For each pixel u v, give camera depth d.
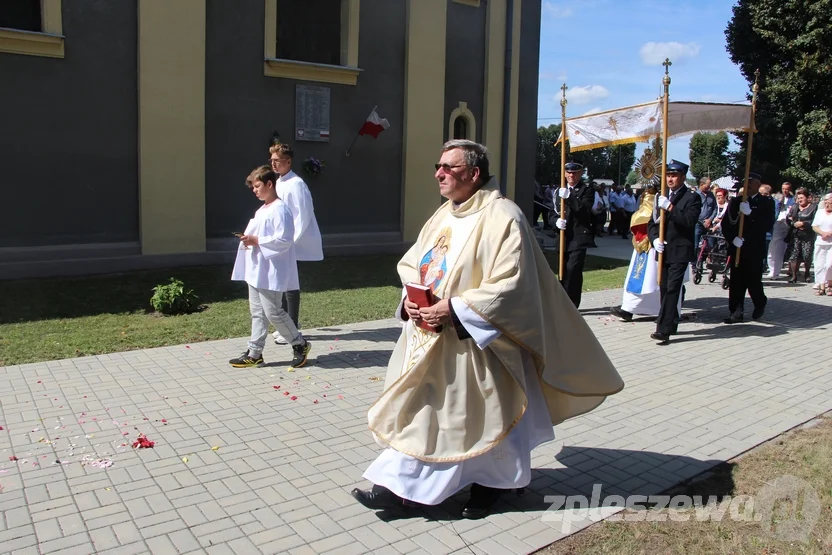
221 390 5.71
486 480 3.55
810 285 12.62
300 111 12.23
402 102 13.59
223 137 11.45
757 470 4.29
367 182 13.34
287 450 4.50
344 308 9.05
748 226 8.91
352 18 12.63
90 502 3.72
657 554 3.29
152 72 10.48
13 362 6.39
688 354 7.34
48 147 9.84
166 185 10.78
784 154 24.16
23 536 3.35
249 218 11.83
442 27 13.85
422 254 3.79
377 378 6.12
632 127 8.41
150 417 5.06
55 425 4.86
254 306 6.30
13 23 9.63
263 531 3.45
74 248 10.08
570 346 3.75
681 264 7.64
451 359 3.48
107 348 6.92
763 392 6.00
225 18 11.23
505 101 15.16
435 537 3.42
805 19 21.94
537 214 22.09
